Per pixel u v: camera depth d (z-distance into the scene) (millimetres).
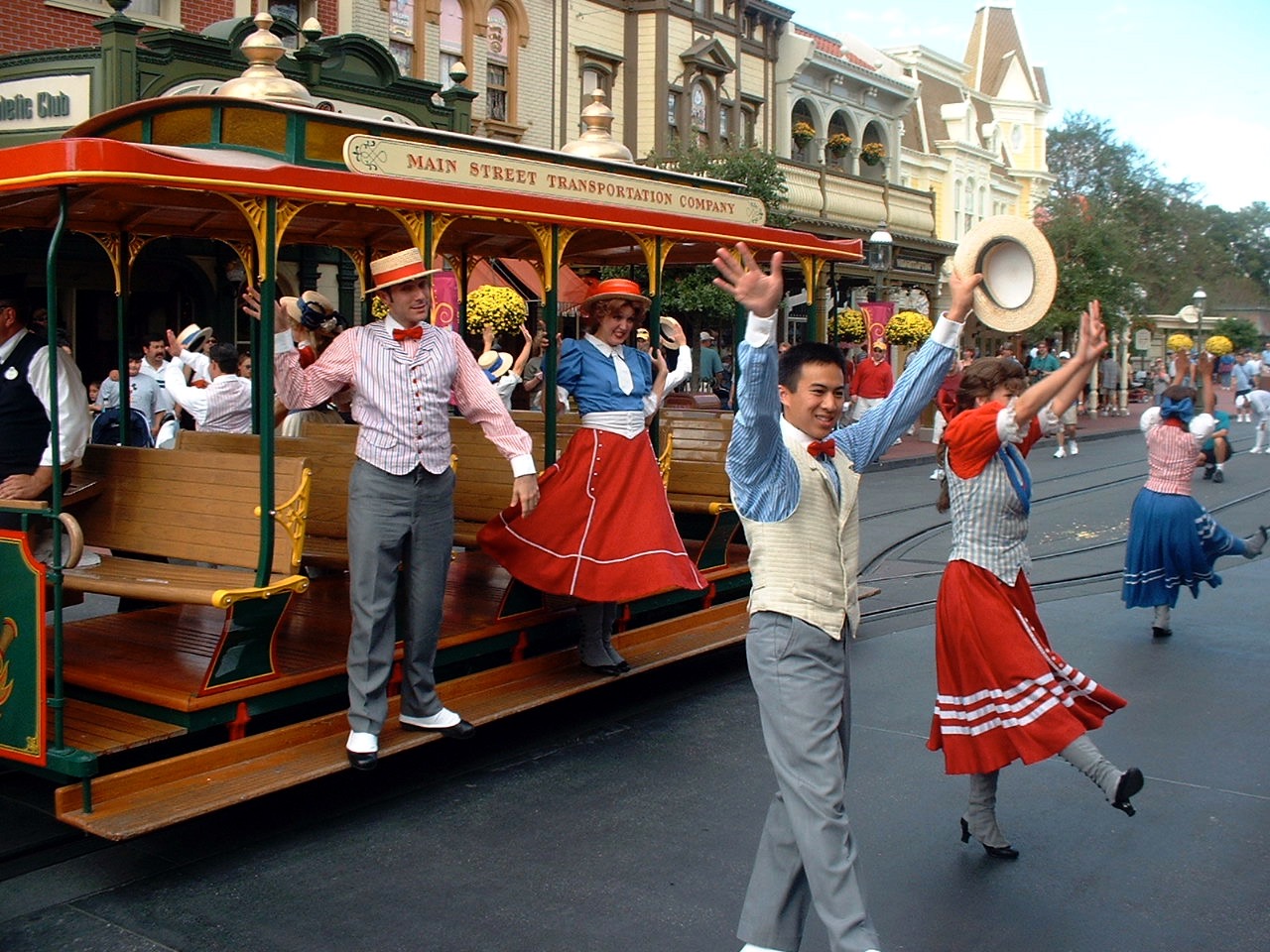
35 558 5062
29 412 5344
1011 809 5391
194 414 7883
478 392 5539
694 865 4750
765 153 22219
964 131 39625
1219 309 70875
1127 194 52531
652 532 6402
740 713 6848
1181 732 6395
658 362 7082
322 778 5723
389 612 5238
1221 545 8422
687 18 24484
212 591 4801
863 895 3482
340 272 15742
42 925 4207
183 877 4633
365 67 15766
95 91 13188
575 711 6883
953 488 4812
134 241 6902
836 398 3768
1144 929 4230
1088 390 34750
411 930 4191
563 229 6488
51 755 4512
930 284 31500
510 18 20969
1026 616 4812
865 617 9148
